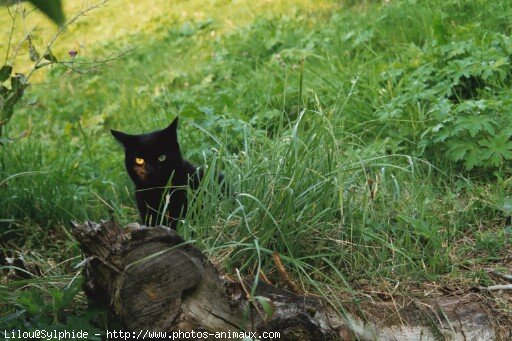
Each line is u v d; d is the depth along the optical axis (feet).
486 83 19.80
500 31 23.04
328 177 13.58
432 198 15.34
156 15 37.22
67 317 11.61
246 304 10.83
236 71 26.53
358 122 19.60
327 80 21.49
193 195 13.55
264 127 20.65
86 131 25.20
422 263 13.24
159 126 20.71
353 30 26.08
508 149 16.74
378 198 15.11
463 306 11.97
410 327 11.54
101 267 10.61
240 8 34.58
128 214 17.39
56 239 16.61
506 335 11.78
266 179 13.64
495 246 14.32
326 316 11.14
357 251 13.17
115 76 30.01
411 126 18.76
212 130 18.72
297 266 11.93
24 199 17.40
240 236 12.85
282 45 27.63
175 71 28.25
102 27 37.27
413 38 24.38
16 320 11.53
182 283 10.43
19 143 21.45
